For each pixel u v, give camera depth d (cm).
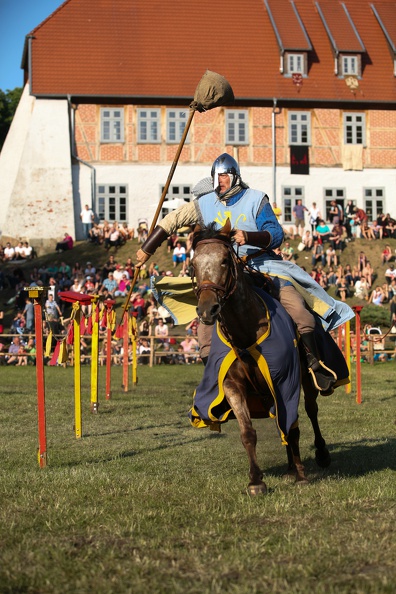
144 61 5103
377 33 5369
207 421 728
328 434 1137
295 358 707
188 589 461
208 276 654
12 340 3070
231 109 5047
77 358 1103
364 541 540
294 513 632
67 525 599
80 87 4972
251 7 5372
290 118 5084
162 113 5031
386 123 5147
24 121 5416
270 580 472
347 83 5134
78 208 4972
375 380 2106
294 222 5016
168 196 5028
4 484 758
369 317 3212
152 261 3975
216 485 746
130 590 455
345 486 731
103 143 4997
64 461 910
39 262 4294
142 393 1769
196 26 5259
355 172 5109
